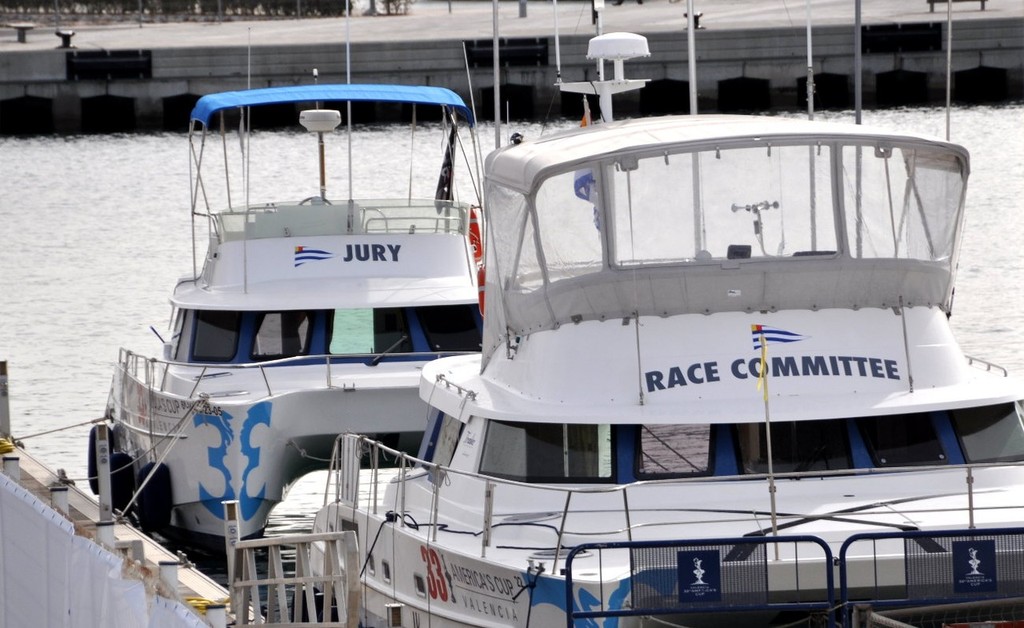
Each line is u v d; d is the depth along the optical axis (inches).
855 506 1504.7
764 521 1482.5
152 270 4724.4
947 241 1640.0
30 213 6003.9
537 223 1620.3
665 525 1475.1
